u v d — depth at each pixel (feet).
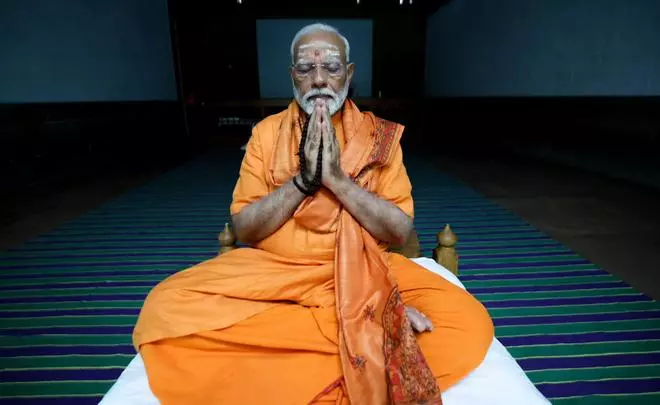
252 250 5.07
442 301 4.37
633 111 16.85
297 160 4.87
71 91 19.40
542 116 22.76
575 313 7.64
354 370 3.79
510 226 12.71
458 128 31.78
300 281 4.45
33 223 13.43
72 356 6.59
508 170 21.11
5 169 15.97
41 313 7.91
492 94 27.48
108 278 9.48
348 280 4.32
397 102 33.71
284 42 35.32
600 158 19.15
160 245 11.62
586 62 19.43
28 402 5.59
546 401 3.74
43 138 17.72
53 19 18.03
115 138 22.90
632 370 6.04
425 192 17.20
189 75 32.24
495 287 8.77
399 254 5.78
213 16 34.32
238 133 33.42
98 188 18.20
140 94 25.26
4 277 9.51
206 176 20.86
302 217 4.64
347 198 4.47
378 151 4.91
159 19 27.63
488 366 4.04
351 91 5.52
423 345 3.97
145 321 4.18
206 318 4.10
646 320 7.36
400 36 36.52
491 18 26.71
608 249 10.66
